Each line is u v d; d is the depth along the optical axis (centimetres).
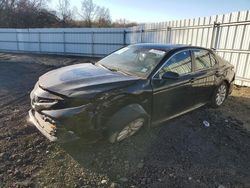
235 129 439
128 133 350
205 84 472
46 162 317
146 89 353
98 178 289
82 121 298
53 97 308
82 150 342
